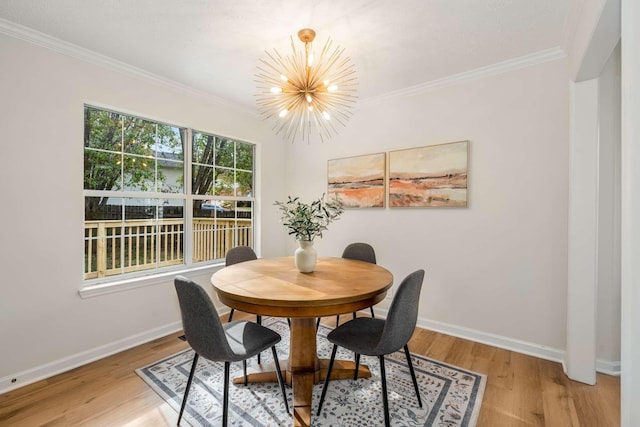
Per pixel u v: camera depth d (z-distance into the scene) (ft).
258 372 6.54
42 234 6.69
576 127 6.41
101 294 7.60
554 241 7.36
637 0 2.97
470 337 8.52
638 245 2.99
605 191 6.79
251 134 11.61
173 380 6.48
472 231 8.48
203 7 5.65
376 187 10.22
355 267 7.14
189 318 4.74
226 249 11.19
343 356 7.56
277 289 5.28
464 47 7.09
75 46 7.02
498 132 8.05
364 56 7.48
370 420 5.26
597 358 6.86
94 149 7.86
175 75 8.61
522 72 7.68
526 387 6.23
